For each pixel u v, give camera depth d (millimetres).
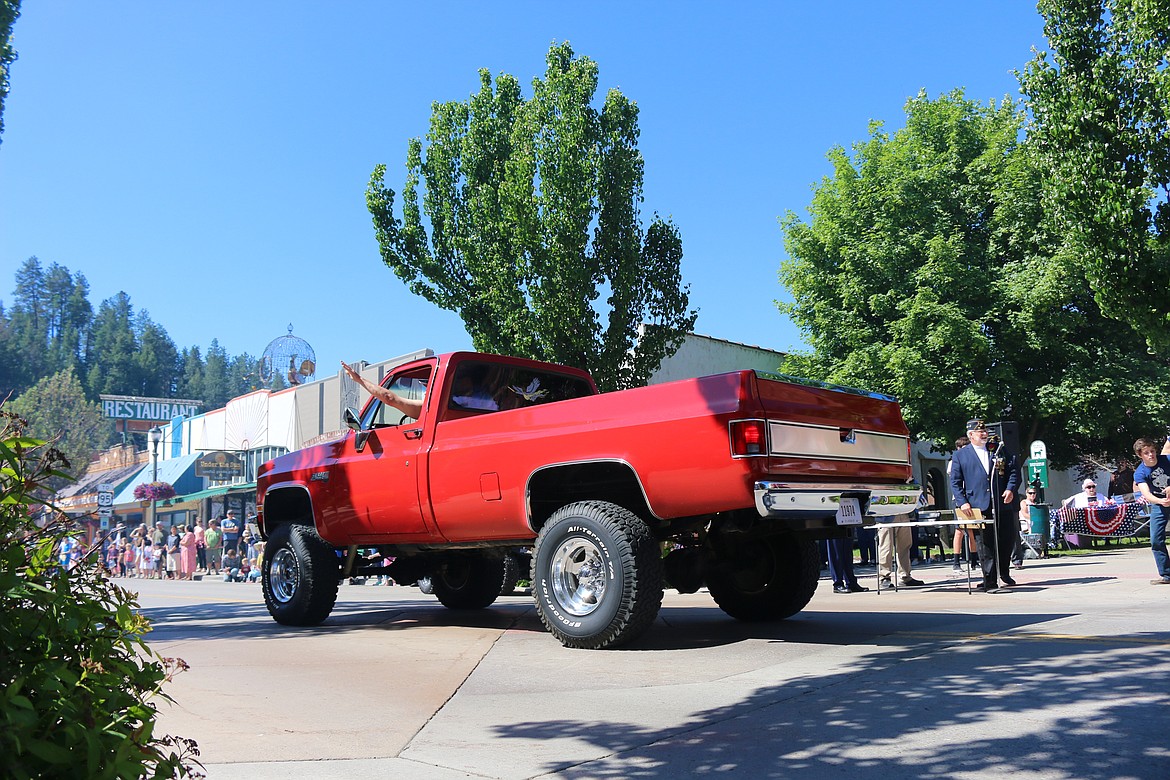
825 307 25234
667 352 15242
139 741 1705
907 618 7012
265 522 8766
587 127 13883
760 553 7121
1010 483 9484
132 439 81125
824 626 6723
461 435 6863
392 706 4367
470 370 7410
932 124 25047
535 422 6359
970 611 7328
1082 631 5715
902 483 6586
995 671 4508
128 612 1849
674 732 3715
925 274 22766
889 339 24406
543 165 13875
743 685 4594
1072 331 22141
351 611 9844
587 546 5969
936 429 23109
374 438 7559
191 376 185750
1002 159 23594
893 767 3082
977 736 3371
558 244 13664
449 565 8898
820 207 26156
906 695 4113
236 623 8742
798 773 3078
